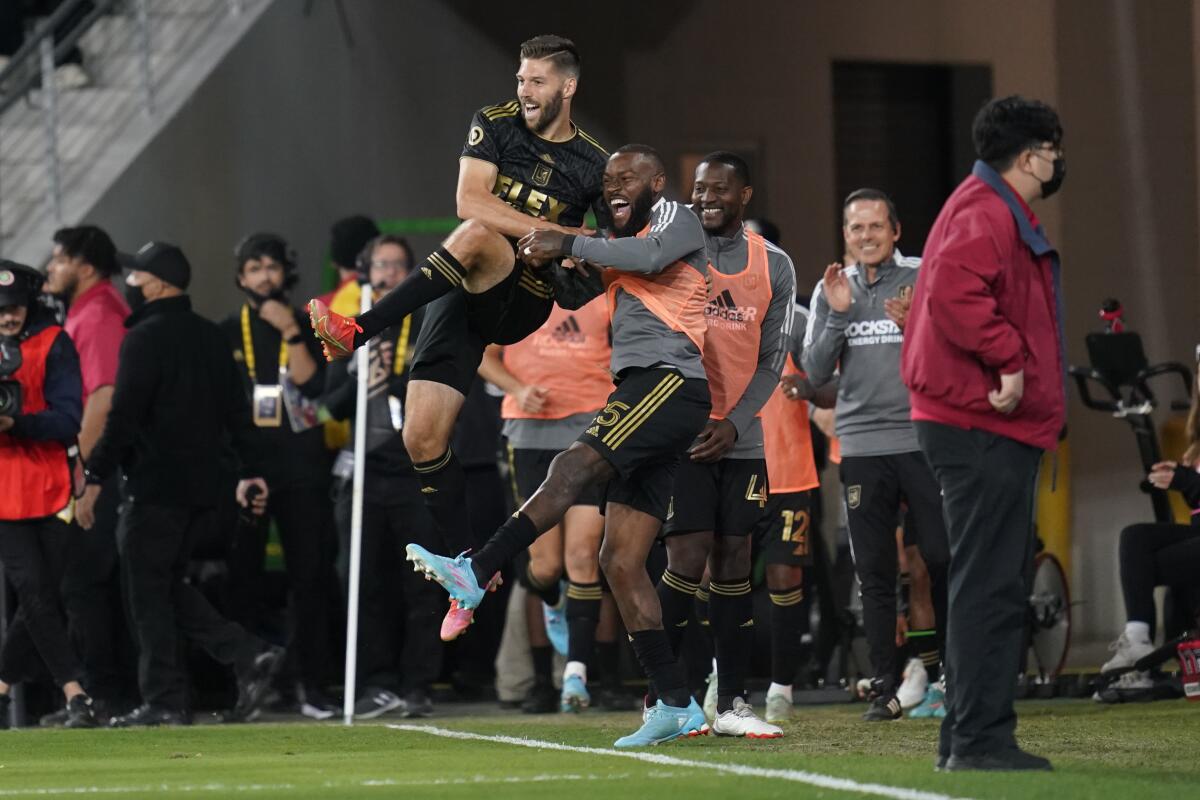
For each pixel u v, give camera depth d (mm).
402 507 29594
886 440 24984
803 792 14461
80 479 27688
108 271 30641
